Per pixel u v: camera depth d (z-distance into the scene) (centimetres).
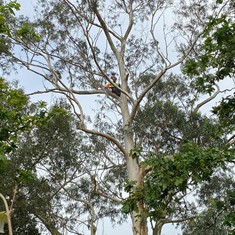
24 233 2178
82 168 2270
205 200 2152
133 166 1845
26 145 2062
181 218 1988
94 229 2248
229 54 970
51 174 2222
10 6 927
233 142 1188
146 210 940
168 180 842
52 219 2238
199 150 859
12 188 1948
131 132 1980
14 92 992
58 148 2175
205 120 1822
